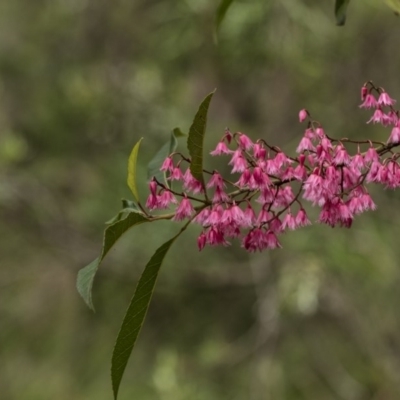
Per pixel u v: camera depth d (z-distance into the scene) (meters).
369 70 8.62
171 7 8.59
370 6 8.38
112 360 2.79
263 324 9.05
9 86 10.53
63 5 10.61
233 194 2.90
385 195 8.62
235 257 9.90
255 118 9.62
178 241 9.55
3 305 11.12
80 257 10.13
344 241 8.36
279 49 7.73
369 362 8.95
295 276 8.62
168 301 10.09
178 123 9.54
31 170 10.20
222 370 9.45
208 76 9.18
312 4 8.00
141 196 9.09
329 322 9.42
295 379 9.20
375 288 8.73
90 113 10.02
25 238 10.36
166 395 8.78
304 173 2.83
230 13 7.54
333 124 8.68
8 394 10.55
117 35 10.12
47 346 10.82
